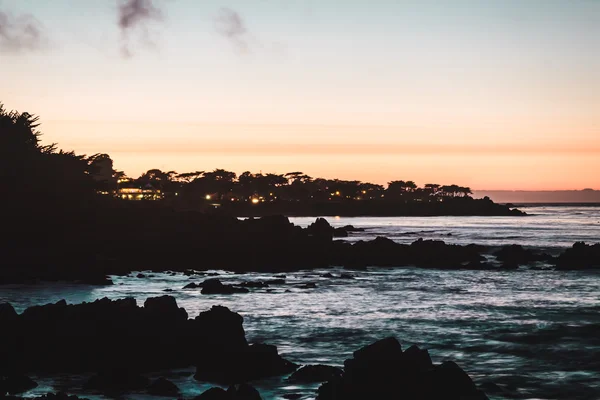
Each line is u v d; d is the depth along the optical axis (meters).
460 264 61.81
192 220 87.19
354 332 27.52
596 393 18.62
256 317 31.23
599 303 37.34
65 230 72.19
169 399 17.83
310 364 21.83
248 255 66.00
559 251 84.75
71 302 34.50
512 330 27.98
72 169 84.62
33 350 21.17
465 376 17.02
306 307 34.84
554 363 22.11
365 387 16.55
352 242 97.88
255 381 19.69
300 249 70.62
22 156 76.38
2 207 67.31
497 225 177.62
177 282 47.31
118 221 79.69
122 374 19.12
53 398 16.61
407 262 65.12
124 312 22.14
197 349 21.77
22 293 38.56
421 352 17.61
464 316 31.95
